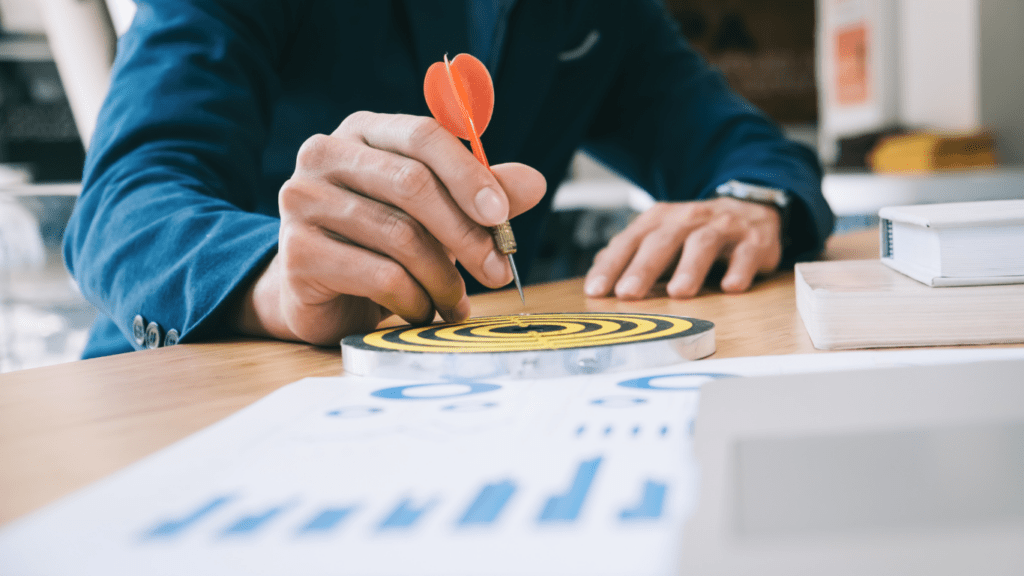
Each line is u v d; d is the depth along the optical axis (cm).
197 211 63
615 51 123
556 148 124
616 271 75
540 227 130
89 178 71
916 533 16
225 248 59
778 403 28
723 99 118
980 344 43
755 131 108
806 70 413
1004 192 255
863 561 15
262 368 46
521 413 31
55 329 101
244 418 32
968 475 19
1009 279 43
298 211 50
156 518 21
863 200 262
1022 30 356
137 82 75
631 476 22
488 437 27
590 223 246
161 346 60
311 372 44
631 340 41
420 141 47
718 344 47
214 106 75
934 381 30
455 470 24
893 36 403
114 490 23
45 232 99
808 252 93
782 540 16
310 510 21
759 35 412
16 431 32
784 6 408
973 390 28
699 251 73
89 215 69
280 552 18
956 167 302
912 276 49
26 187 99
